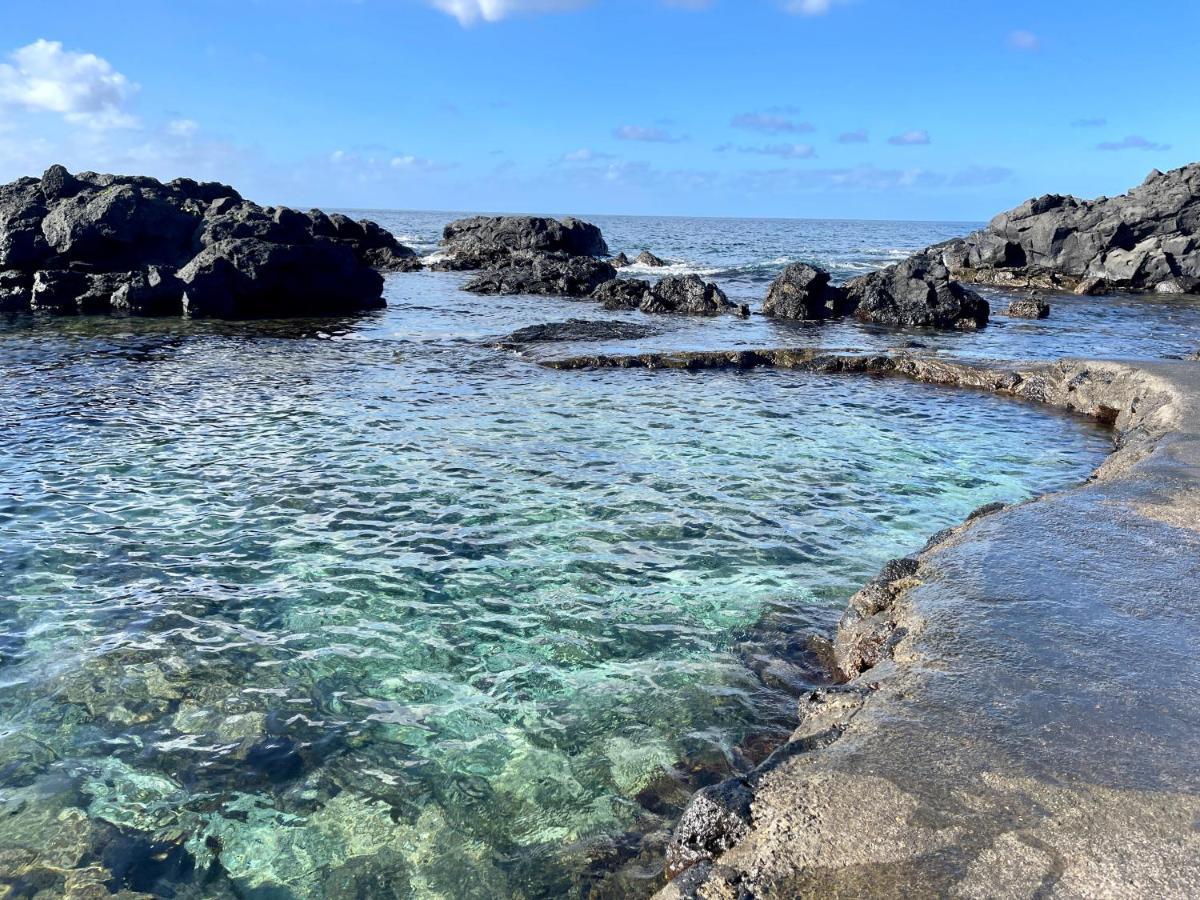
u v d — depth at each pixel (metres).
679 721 3.51
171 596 4.61
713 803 2.50
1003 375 10.92
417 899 2.55
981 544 4.54
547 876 2.62
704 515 5.98
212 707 3.58
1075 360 10.63
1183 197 25.27
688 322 17.22
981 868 2.11
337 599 4.61
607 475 6.87
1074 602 3.75
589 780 3.12
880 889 2.07
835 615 4.48
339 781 3.12
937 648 3.35
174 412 8.78
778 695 3.71
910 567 4.45
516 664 3.97
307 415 8.76
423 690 3.74
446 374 11.25
